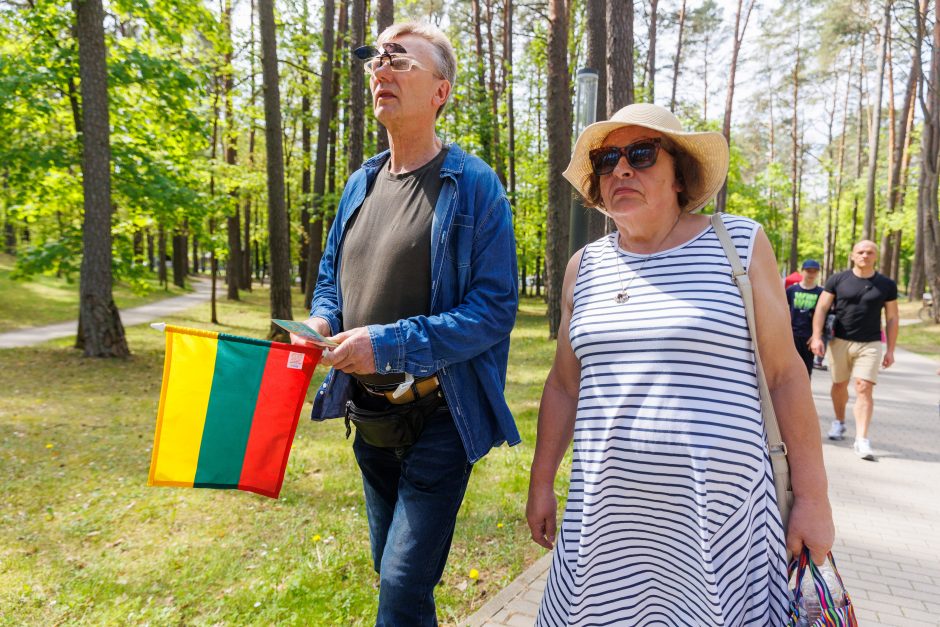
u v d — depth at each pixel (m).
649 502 1.56
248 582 3.04
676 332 1.50
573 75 18.33
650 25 24.00
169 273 42.53
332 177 21.16
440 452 1.87
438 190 1.87
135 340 12.37
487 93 19.45
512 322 1.86
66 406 6.67
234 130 15.80
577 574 1.62
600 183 1.73
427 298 1.85
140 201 10.45
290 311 11.94
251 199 19.39
